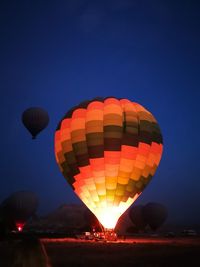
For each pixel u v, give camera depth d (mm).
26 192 51000
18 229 49500
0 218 47000
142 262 15734
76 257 17344
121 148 27391
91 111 28516
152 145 28781
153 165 28938
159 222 51656
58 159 29844
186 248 24031
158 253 20016
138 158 27812
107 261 15883
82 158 27594
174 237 47219
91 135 27531
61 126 29750
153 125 29578
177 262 15797
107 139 27312
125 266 14312
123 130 27812
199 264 15250
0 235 36000
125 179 27359
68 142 28531
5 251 20438
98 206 27938
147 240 36188
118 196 27453
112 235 28953
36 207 50938
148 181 28766
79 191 28516
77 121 28516
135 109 29359
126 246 25172
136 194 28125
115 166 27188
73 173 28266
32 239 7613
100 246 24891
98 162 27234
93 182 27531
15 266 6984
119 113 28297
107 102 29156
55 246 24609
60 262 15203
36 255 7094
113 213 27859
